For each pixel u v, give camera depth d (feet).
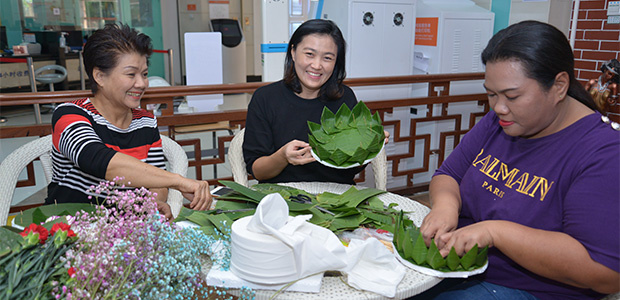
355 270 3.14
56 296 2.06
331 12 11.01
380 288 3.04
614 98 10.43
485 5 12.94
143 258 2.37
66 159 4.74
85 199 4.78
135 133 5.07
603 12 11.02
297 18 11.32
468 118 11.93
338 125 4.82
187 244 2.72
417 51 12.13
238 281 3.03
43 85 21.53
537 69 3.08
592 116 3.43
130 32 4.53
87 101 4.78
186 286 2.48
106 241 2.41
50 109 21.48
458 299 3.66
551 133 3.53
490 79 3.27
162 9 26.05
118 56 4.43
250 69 27.73
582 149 3.32
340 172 5.81
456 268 3.28
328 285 3.16
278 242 2.89
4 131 6.45
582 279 3.05
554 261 3.09
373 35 10.69
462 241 3.29
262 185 4.88
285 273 2.96
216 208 4.16
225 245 3.31
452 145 11.86
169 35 26.63
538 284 3.58
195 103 9.78
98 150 4.11
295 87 5.74
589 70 11.62
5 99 6.16
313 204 4.22
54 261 2.20
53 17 22.84
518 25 3.30
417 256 3.35
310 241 2.95
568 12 11.88
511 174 3.78
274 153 5.30
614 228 2.96
